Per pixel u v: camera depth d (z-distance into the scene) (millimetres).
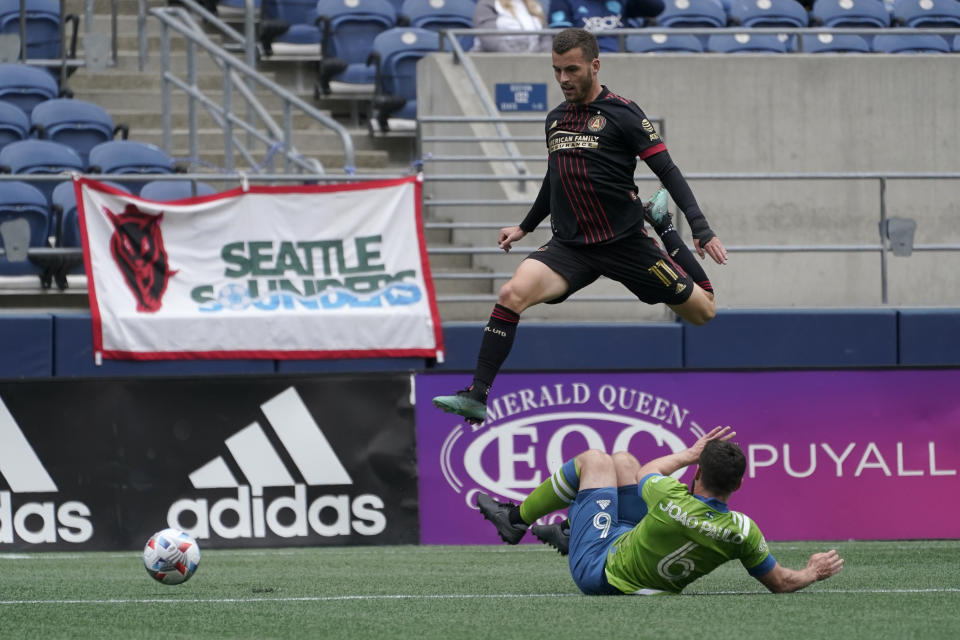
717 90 42656
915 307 36906
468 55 42906
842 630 15766
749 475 31203
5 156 39250
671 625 16125
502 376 30938
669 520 18219
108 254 33719
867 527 31359
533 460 30844
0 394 29578
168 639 15781
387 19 49438
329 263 34500
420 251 34750
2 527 29406
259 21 52312
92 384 29844
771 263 42188
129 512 29719
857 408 31531
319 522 30203
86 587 21938
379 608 18609
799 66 43062
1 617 17938
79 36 50781
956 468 31656
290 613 18125
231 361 33938
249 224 34344
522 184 39844
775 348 35656
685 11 48906
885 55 43594
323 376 30469
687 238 40938
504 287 19953
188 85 42875
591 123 19734
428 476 30562
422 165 38062
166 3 52625
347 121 49969
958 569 24344
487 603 18984
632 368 31234
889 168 43562
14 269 35688
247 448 30125
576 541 19422
